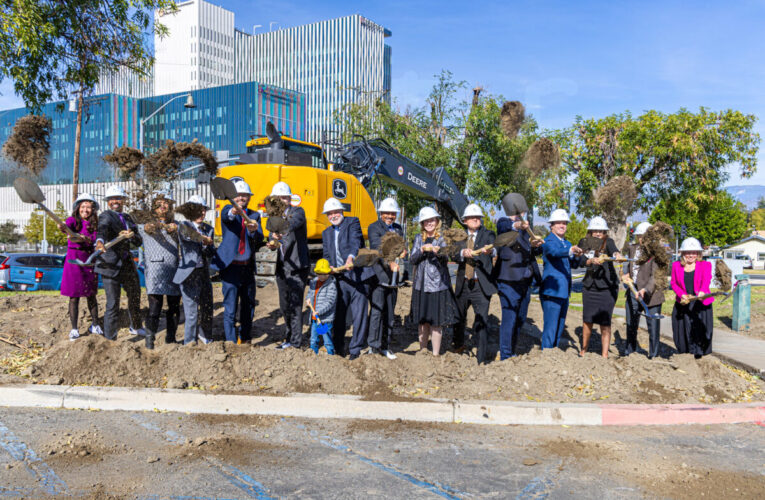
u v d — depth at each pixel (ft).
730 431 16.17
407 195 82.89
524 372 18.84
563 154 104.78
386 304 21.56
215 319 26.86
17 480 11.64
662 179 108.78
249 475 12.28
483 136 82.38
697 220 181.16
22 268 47.39
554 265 21.49
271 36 466.29
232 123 341.62
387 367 19.15
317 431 15.30
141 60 41.01
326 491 11.60
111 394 16.84
